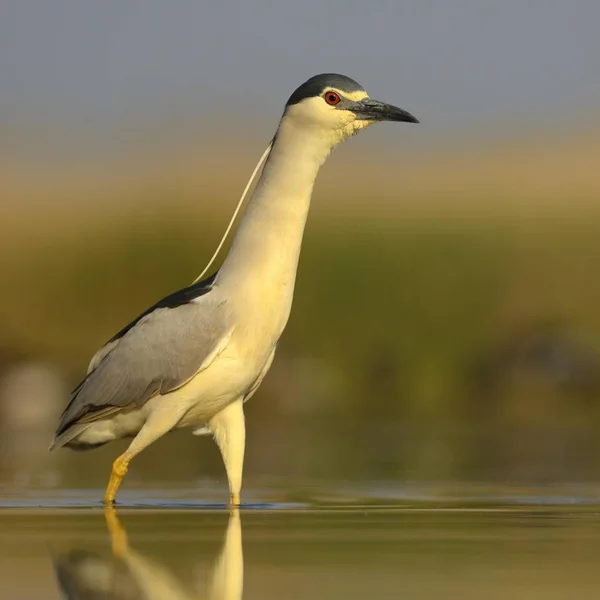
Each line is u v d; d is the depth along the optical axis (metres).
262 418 20.80
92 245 25.64
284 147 11.63
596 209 28.61
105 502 11.36
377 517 10.27
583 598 7.02
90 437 12.13
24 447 17.34
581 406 20.95
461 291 23.30
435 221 26.31
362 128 11.79
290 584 7.44
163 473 14.19
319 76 11.80
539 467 14.22
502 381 21.55
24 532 9.39
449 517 10.27
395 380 21.80
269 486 12.74
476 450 16.16
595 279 24.47
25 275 25.17
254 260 11.34
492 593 7.15
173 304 11.48
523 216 27.47
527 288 23.95
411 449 16.34
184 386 11.31
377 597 7.06
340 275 23.16
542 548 8.63
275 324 11.38
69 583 7.50
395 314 22.64
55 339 23.64
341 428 19.30
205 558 8.23
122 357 11.52
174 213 26.34
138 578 7.61
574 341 21.89
